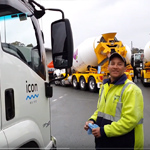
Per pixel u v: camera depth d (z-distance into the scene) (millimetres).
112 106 1817
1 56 1741
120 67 1869
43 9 2404
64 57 2205
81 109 6664
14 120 1806
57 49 2271
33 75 2158
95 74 10609
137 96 1730
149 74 11711
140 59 11023
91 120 2182
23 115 1932
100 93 2129
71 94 10633
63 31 2223
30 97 2064
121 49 9547
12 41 1924
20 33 2062
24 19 2170
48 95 2426
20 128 1843
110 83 1946
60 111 6488
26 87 2008
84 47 11203
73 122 5105
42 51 2453
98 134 1771
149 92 9445
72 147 3178
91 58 10906
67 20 2211
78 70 12938
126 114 1679
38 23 2518
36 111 2162
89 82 11406
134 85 1791
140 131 1785
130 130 1704
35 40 2324
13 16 1994
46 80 2463
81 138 3867
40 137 2152
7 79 1762
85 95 10047
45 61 2502
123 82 1818
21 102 1916
